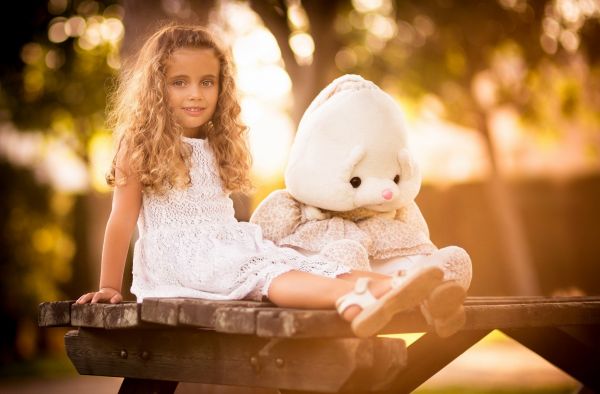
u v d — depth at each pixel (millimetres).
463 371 9414
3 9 8508
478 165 13172
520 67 10234
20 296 14156
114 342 3330
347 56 9117
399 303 2570
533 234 14852
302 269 3129
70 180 14719
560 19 9211
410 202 3832
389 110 3686
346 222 3684
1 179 14023
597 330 4012
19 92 9805
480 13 9172
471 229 13617
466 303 3439
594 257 14672
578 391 4219
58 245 14812
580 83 10297
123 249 3490
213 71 3725
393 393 3602
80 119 9812
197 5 5578
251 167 3920
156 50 3664
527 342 3994
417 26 9414
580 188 14773
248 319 2623
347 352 2551
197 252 3352
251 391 5125
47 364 12906
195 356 3033
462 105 10727
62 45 8750
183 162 3584
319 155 3627
